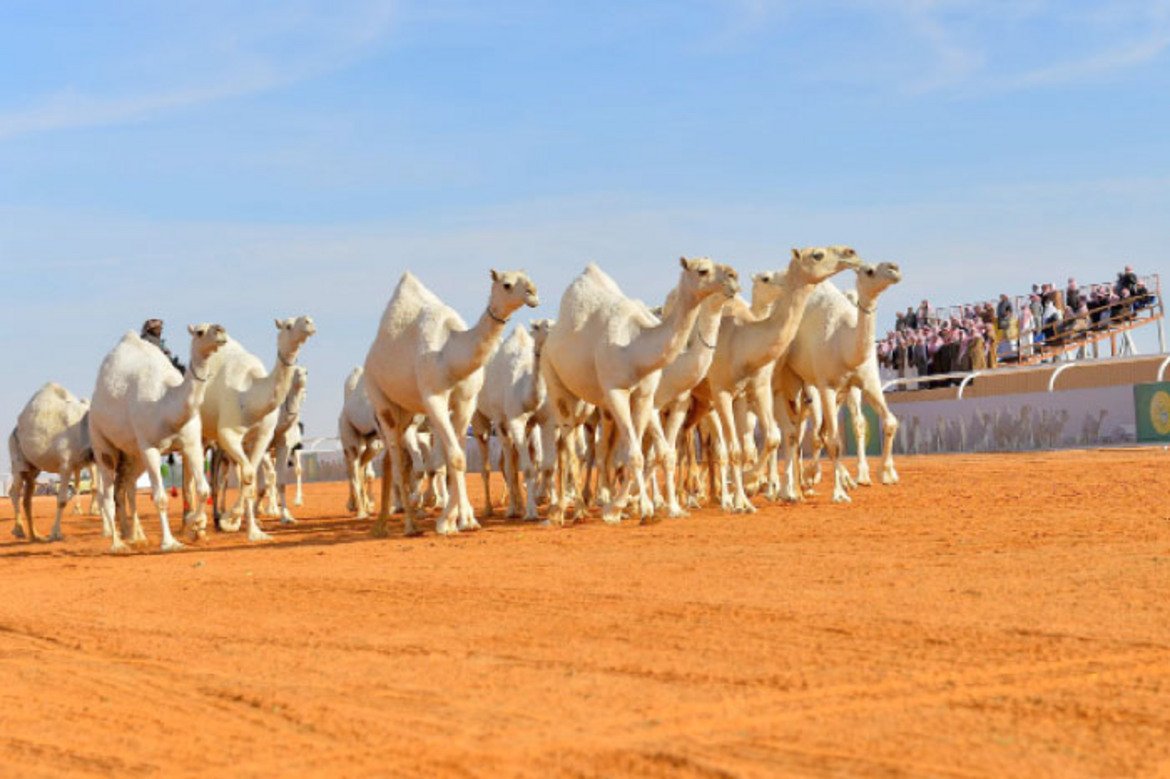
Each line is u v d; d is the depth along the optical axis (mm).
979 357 41156
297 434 28938
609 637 8797
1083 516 15484
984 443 38438
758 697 6770
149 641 9992
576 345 18359
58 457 25016
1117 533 13422
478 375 19375
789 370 20969
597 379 18250
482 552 15023
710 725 6230
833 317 20234
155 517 31453
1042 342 41031
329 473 55656
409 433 21859
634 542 15062
